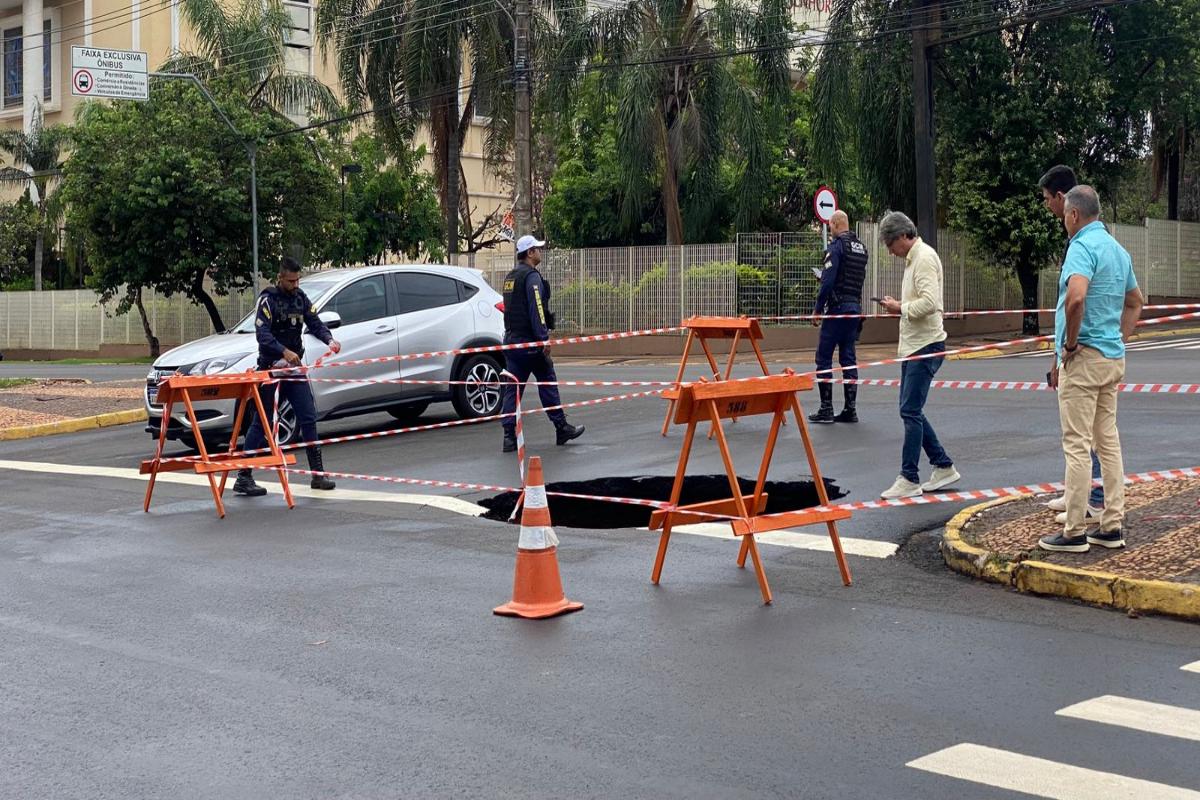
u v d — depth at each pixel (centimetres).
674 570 767
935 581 723
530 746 484
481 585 748
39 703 555
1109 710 506
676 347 2925
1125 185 3659
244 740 502
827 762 459
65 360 4162
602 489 1038
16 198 5275
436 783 451
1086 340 708
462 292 1526
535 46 3038
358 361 1402
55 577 804
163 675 590
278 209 3466
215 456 1073
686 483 1034
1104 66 2877
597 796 434
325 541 889
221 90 3425
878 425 1267
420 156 3816
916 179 2775
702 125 3036
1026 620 641
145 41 4716
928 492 935
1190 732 481
